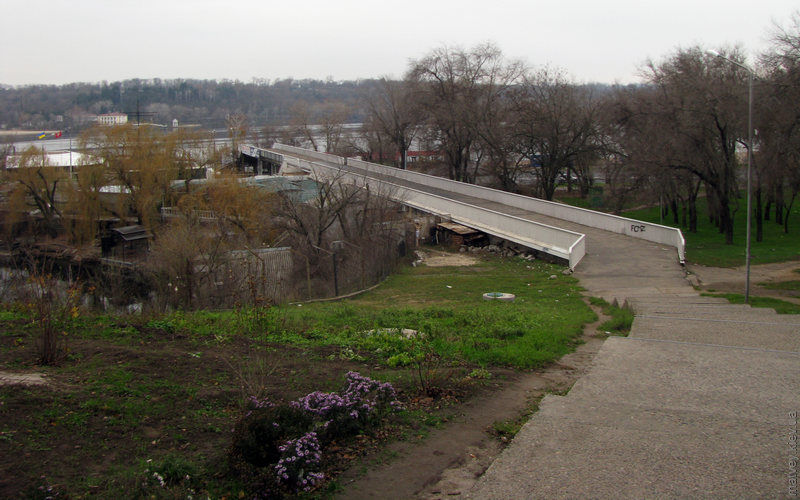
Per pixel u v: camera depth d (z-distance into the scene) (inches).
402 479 229.9
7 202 1812.3
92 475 217.9
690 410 281.6
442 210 1540.4
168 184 1797.5
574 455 232.8
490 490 207.9
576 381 343.3
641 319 574.9
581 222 1368.1
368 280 1050.7
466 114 2129.7
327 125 4126.5
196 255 982.4
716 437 246.4
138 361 352.5
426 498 215.3
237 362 366.9
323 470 235.1
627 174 1727.4
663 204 2020.2
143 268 1093.1
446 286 982.4
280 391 312.7
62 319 471.5
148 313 589.0
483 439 268.7
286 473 216.4
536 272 1064.2
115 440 246.1
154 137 1828.2
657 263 1032.8
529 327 546.6
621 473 216.1
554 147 2048.5
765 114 1322.6
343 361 396.2
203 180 1876.2
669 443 241.4
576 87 2490.2
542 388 352.2
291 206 1359.5
